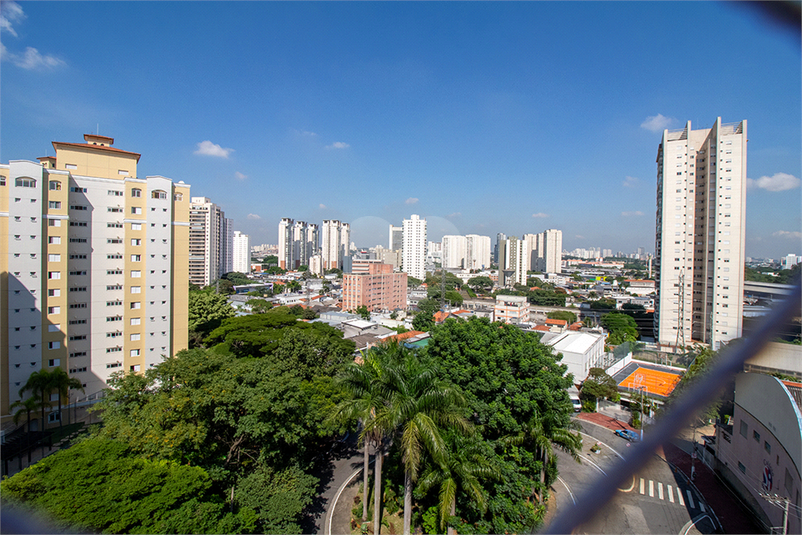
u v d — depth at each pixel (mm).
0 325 37406
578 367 52375
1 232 37281
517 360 26172
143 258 44938
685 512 27094
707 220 71125
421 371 20641
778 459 23578
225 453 24734
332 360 35250
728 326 68312
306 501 22984
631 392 48500
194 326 62188
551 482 27734
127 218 44031
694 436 34625
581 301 150500
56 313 40188
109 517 15719
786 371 27672
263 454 23203
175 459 20859
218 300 70188
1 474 31578
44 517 15156
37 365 39031
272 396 22547
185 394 22562
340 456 33594
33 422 38969
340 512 25766
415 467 18312
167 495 17516
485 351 26375
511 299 102625
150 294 45281
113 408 24297
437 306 114750
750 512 26797
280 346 34656
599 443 38312
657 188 83562
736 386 29609
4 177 37344
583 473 32219
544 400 24688
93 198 42781
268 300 122750
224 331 47781
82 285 42156
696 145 74125
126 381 25094
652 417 38156
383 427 19141
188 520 16969
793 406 21906
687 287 74750
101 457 18922
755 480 26531
